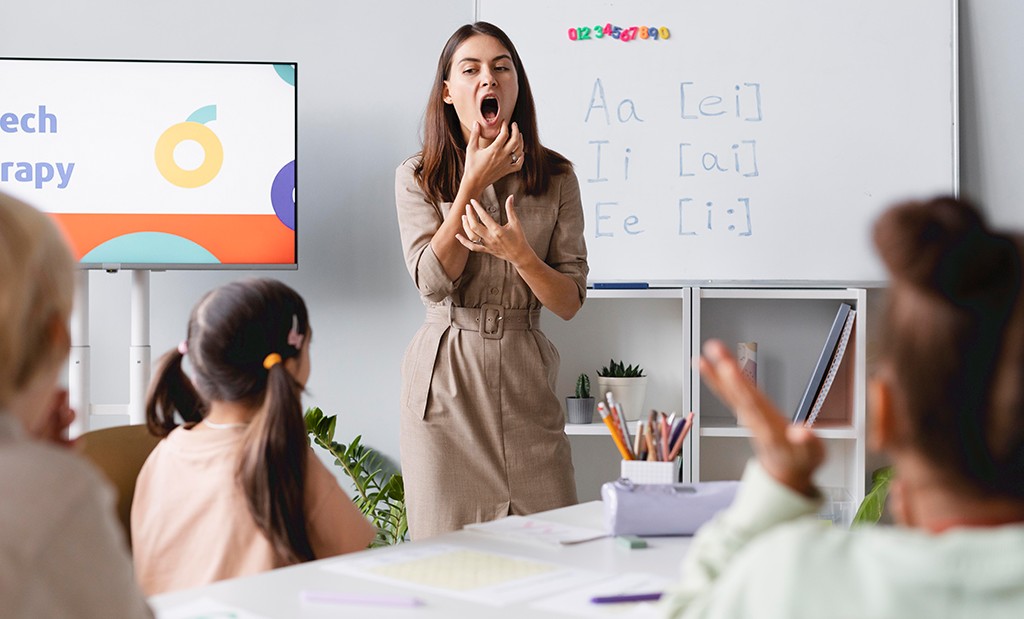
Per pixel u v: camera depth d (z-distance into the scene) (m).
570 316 2.23
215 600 1.12
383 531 2.93
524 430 2.20
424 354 2.21
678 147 2.89
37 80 2.75
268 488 1.36
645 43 2.89
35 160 2.75
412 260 2.19
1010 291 0.63
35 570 0.75
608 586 1.18
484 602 1.11
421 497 2.18
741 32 2.87
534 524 1.50
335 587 1.17
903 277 0.65
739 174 2.88
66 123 2.76
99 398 3.07
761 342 2.96
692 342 2.73
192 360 1.43
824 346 2.81
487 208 2.21
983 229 0.66
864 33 2.85
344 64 3.01
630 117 2.89
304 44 3.01
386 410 3.04
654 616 1.07
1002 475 0.63
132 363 2.81
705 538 0.88
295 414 1.39
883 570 0.65
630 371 2.88
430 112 2.25
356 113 3.01
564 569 1.25
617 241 2.90
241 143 2.78
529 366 2.21
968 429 0.63
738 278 2.88
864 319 2.69
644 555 1.33
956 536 0.64
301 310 1.49
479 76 2.18
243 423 1.43
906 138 2.85
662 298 2.96
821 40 2.86
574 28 2.90
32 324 0.81
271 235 2.80
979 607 0.62
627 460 1.56
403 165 2.29
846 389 2.90
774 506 0.83
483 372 2.18
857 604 0.65
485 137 2.21
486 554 1.33
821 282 2.86
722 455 2.97
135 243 2.77
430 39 3.00
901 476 0.69
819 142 2.86
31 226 0.81
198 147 2.78
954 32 2.84
